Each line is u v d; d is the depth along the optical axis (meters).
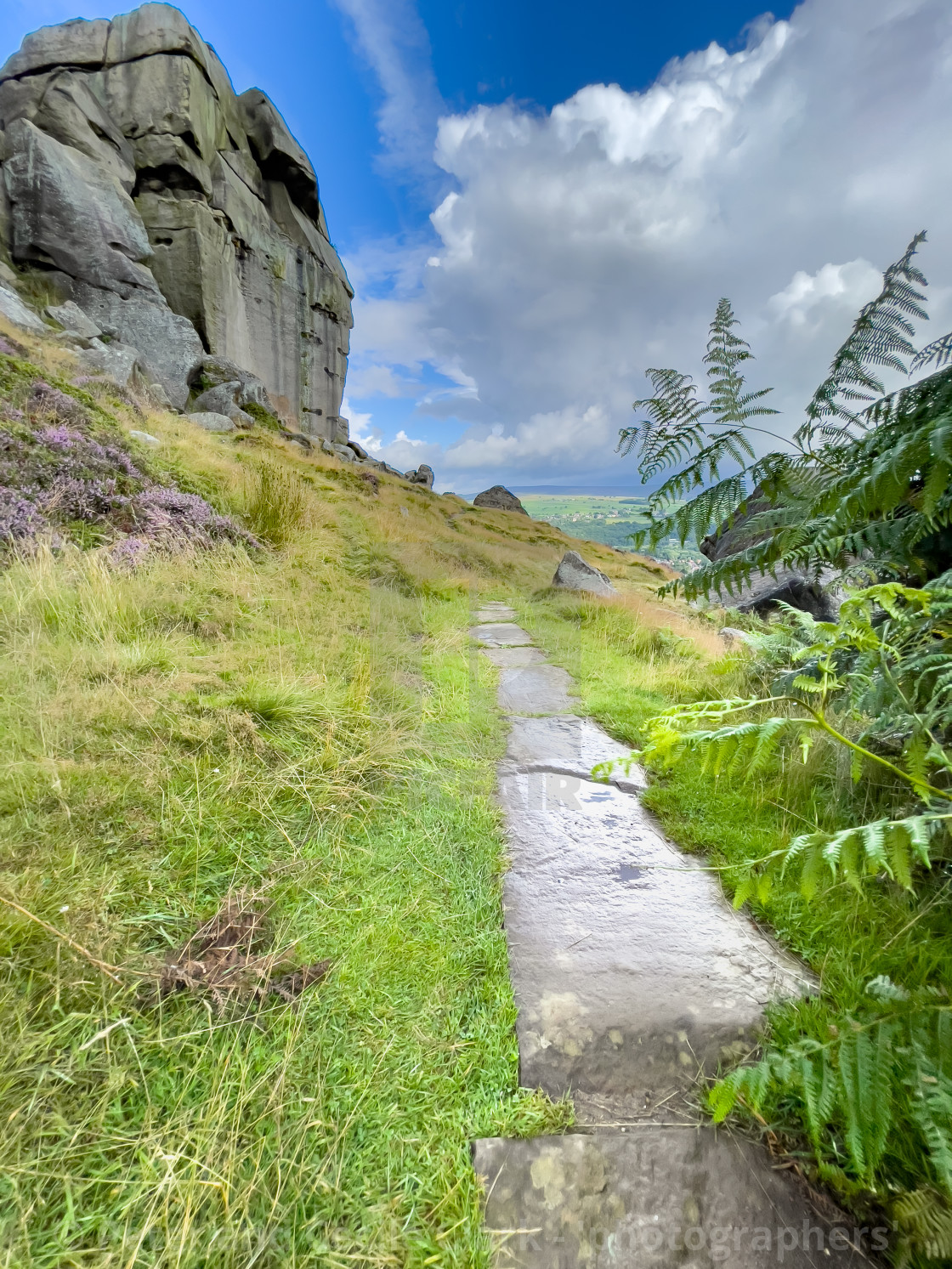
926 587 1.52
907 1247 0.90
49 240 14.59
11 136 14.68
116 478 5.07
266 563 5.15
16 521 3.87
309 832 2.03
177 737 2.35
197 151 18.92
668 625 5.66
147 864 1.73
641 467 1.55
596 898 1.85
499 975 1.50
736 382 1.44
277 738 2.47
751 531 1.54
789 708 2.49
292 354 26.48
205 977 1.37
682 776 2.57
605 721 3.26
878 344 1.36
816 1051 0.95
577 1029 1.36
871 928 1.58
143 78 18.08
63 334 11.60
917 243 1.30
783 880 1.85
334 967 1.46
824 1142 1.09
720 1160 1.08
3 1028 1.17
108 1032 1.16
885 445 1.24
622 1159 1.08
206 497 5.99
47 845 1.71
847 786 2.19
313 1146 1.06
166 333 16.05
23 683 2.50
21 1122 1.02
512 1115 1.15
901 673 1.52
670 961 1.58
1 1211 0.91
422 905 1.72
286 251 25.72
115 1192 0.95
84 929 1.43
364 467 18.20
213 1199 0.96
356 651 3.46
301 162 26.58
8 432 4.66
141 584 3.77
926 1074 0.87
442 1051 1.28
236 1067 1.18
